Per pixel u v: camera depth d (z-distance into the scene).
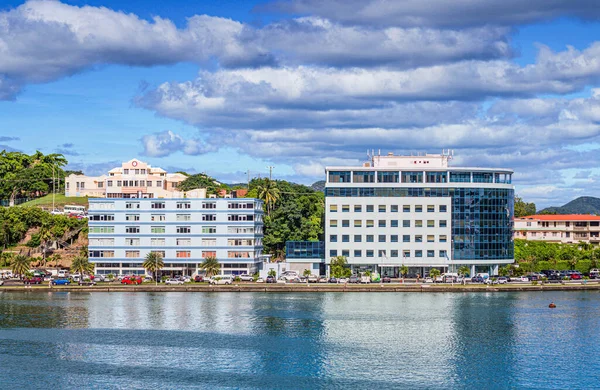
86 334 177.38
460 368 149.12
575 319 198.75
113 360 154.00
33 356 157.00
